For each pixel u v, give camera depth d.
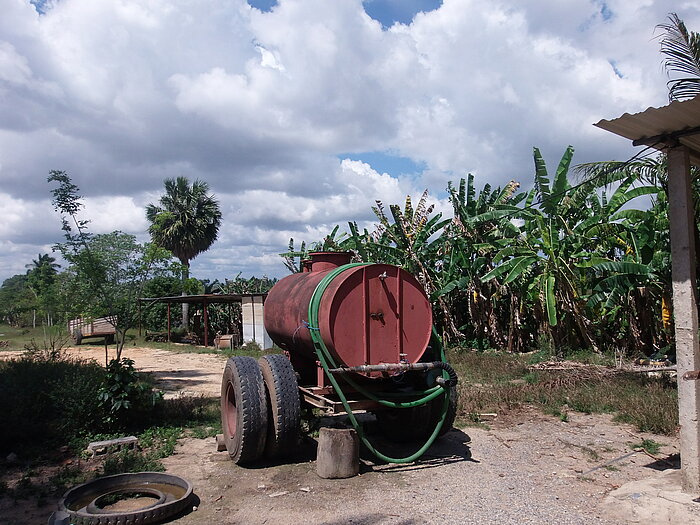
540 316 16.38
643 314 14.89
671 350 13.38
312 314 6.46
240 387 6.18
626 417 8.13
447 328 19.23
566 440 7.16
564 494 5.22
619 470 5.91
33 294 34.78
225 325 29.70
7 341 26.00
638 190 13.28
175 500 5.01
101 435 7.48
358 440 5.96
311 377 7.82
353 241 19.34
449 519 4.69
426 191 18.95
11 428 7.14
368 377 6.20
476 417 8.34
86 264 9.88
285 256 22.27
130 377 7.95
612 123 4.78
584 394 9.58
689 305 4.90
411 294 6.52
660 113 4.52
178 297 24.11
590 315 15.41
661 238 13.27
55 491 5.61
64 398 7.71
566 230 15.41
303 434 7.49
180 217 33.72
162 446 7.13
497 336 17.80
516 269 14.82
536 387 10.38
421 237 18.69
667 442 6.96
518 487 5.45
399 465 6.26
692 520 4.31
